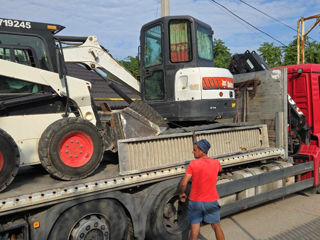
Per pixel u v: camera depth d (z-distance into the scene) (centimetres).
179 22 494
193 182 347
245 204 487
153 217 379
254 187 505
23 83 334
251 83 632
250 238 439
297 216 527
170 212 410
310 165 611
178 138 421
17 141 320
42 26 358
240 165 543
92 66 481
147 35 529
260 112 619
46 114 347
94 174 368
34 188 308
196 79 467
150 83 527
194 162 347
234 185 466
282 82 578
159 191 387
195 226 345
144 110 413
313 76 630
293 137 644
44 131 322
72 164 334
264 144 558
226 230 468
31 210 310
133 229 365
